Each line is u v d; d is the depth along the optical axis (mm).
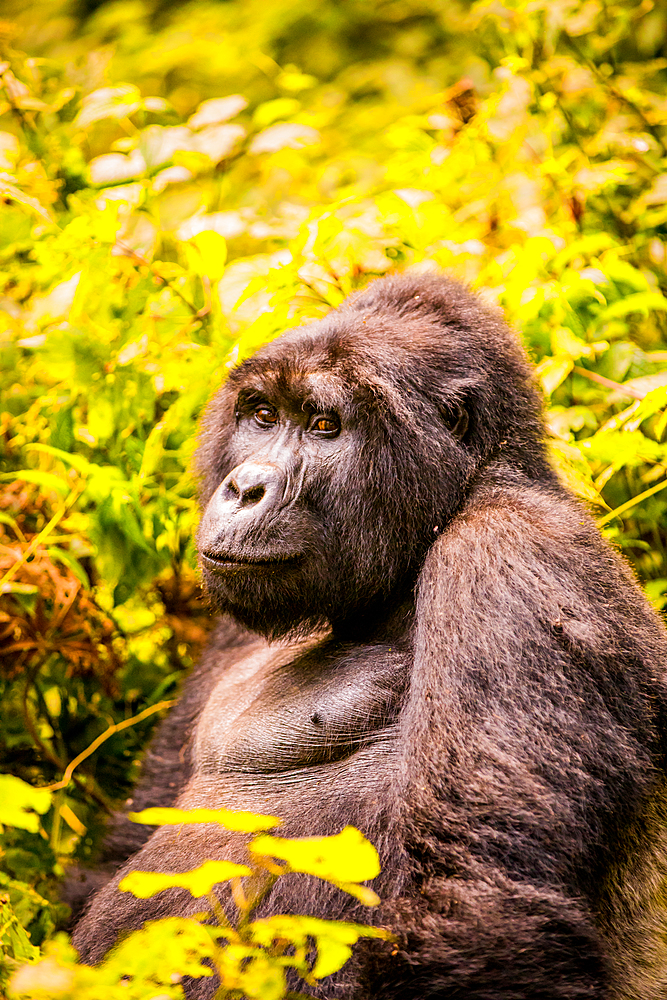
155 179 6812
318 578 4836
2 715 6676
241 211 7414
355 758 4648
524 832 3912
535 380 5355
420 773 4133
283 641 5148
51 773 6688
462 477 4840
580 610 4270
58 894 5637
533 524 4516
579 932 3818
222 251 6191
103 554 6219
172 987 3670
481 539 4469
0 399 6961
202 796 4828
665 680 4422
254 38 12625
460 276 5699
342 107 11414
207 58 12539
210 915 4387
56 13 12797
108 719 6797
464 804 3988
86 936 4824
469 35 10133
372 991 3783
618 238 7578
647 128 8031
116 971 3230
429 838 4008
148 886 3258
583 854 3955
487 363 5055
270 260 6461
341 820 4414
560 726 4039
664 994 4336
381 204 6883
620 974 4195
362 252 6613
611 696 4172
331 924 3314
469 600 4309
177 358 6402
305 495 4797
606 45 8219
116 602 6555
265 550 4719
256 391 5000
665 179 7332
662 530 6629
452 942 3783
